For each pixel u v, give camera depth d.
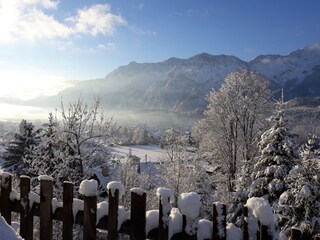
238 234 2.65
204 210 21.97
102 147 17.08
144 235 2.88
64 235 3.21
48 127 17.20
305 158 13.49
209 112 31.38
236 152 30.05
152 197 20.45
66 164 15.70
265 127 29.11
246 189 17.58
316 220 12.45
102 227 3.07
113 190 2.99
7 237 2.71
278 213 13.52
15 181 15.93
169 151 28.06
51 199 3.27
